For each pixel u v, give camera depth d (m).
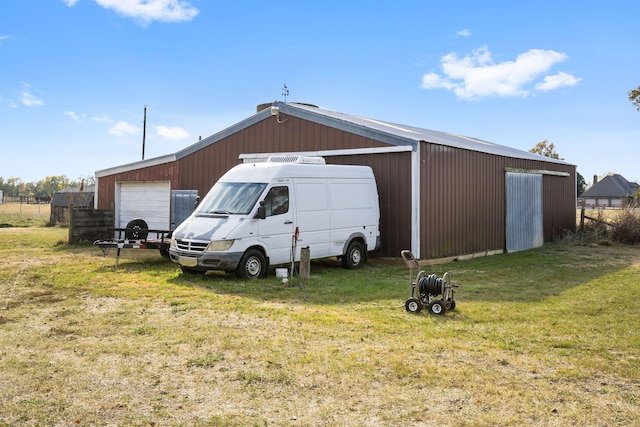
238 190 10.92
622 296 8.94
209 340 6.07
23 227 25.89
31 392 4.55
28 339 6.07
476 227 15.27
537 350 5.81
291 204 11.00
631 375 5.04
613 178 80.06
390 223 13.16
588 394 4.58
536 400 4.43
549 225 20.34
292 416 4.12
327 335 6.33
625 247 18.41
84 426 3.94
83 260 12.99
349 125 13.76
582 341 6.17
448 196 13.95
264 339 6.13
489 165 16.06
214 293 8.95
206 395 4.53
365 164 13.54
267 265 10.68
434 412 4.20
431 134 17.33
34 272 10.90
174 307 7.76
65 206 27.64
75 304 7.97
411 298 7.58
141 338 6.17
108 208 18.59
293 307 7.91
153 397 4.48
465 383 4.79
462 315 7.39
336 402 4.39
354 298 8.59
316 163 12.23
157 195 17.64
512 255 15.91
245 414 4.16
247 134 15.67
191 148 16.70
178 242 10.48
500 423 4.01
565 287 9.84
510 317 7.32
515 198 17.62
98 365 5.24
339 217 11.87
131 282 9.93
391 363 5.31
